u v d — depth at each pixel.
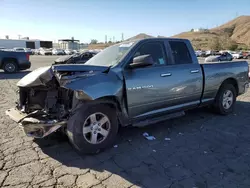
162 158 3.42
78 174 2.97
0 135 4.11
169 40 4.45
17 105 3.95
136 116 3.93
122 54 3.92
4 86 9.00
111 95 3.46
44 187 2.68
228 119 5.19
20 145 3.75
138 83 3.79
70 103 3.39
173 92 4.30
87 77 3.37
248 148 3.75
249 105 6.46
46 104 3.48
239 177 2.94
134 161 3.33
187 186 2.76
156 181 2.85
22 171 3.00
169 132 4.42
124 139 4.08
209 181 2.86
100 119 3.56
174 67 4.35
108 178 2.89
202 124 4.86
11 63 13.05
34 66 19.31
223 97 5.36
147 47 4.11
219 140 4.06
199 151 3.64
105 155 3.50
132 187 2.72
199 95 4.84
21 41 67.38
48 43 78.50
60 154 3.49
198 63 4.83
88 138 3.48
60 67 3.31
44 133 3.23
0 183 2.73
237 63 5.69
